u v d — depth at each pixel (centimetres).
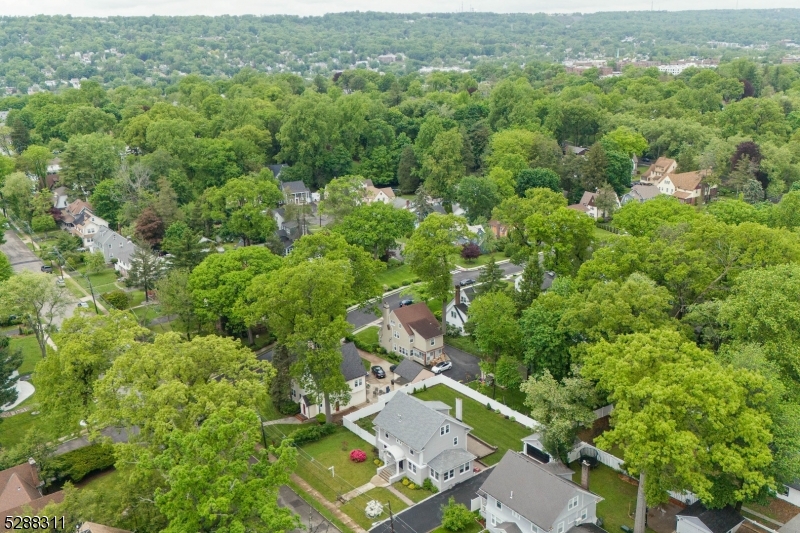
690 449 4088
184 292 7875
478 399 6800
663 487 4322
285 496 5331
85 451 5691
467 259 11062
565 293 6850
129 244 10575
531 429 6172
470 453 5597
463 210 13150
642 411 4381
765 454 4156
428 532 4856
